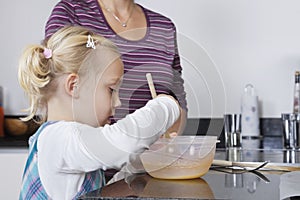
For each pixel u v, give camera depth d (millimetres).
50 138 1204
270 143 2422
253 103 2744
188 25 2861
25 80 1364
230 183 1122
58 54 1323
